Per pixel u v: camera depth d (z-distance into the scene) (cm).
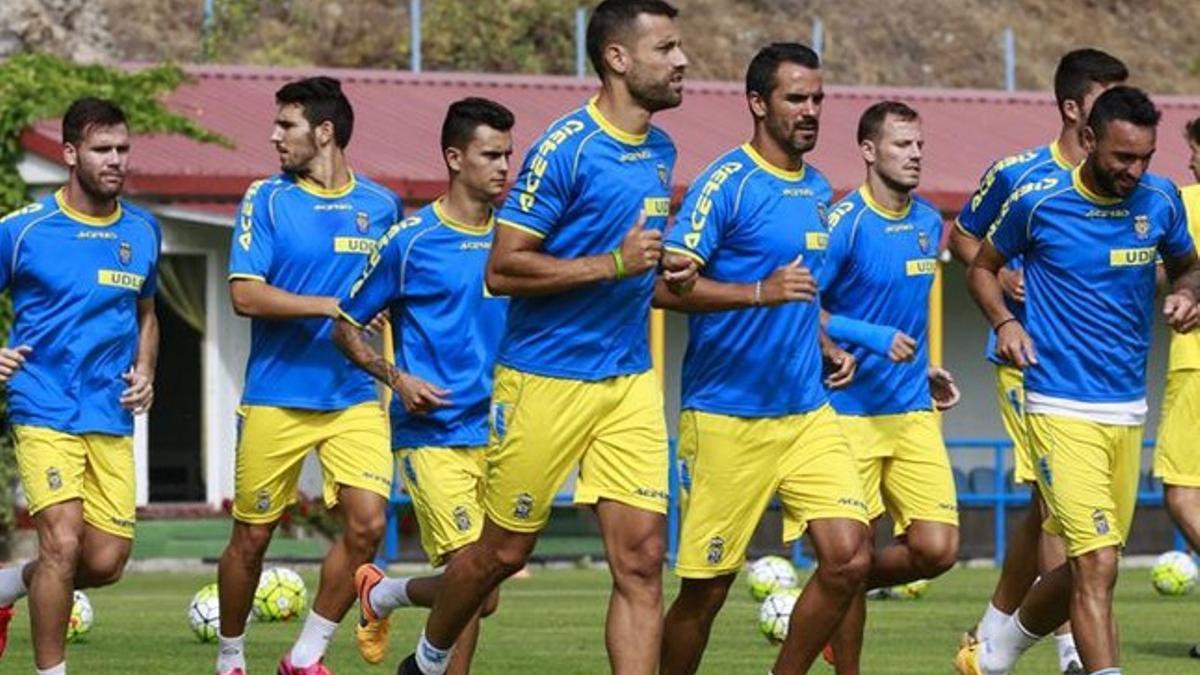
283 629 3853
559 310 2342
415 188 6347
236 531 2922
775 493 2491
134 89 6475
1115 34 11762
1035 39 11631
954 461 7100
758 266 2436
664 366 6906
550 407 2353
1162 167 7444
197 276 6322
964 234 2958
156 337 2825
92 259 2717
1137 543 6831
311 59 10150
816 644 2481
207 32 9838
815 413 2469
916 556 2902
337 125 2908
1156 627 4012
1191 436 3288
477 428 2773
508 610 4425
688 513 2488
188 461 6675
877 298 2922
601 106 2336
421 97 7250
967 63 11375
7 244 2702
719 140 7094
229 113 6775
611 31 2316
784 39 11050
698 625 2520
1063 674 3169
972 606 4516
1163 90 11500
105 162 2708
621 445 2358
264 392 2869
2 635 2978
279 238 2870
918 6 11494
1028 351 2588
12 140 6138
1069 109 2897
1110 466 2591
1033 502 2867
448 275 2748
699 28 10969
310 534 6288
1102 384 2577
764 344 2442
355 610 4309
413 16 8244
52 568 2680
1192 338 3275
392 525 6109
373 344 5800
